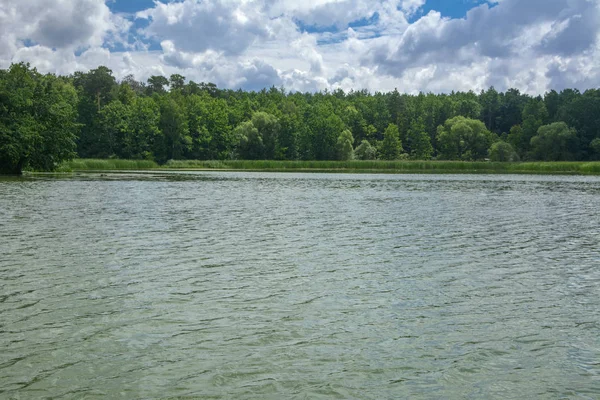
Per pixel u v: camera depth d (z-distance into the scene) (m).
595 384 7.43
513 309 10.77
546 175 92.75
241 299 11.19
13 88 66.94
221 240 18.86
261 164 112.88
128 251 16.38
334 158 154.62
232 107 178.25
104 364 7.83
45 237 18.75
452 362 8.10
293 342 8.79
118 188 46.66
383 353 8.39
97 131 133.75
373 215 27.75
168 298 11.18
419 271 14.13
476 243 18.95
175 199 36.44
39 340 8.70
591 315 10.43
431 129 192.50
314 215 27.42
